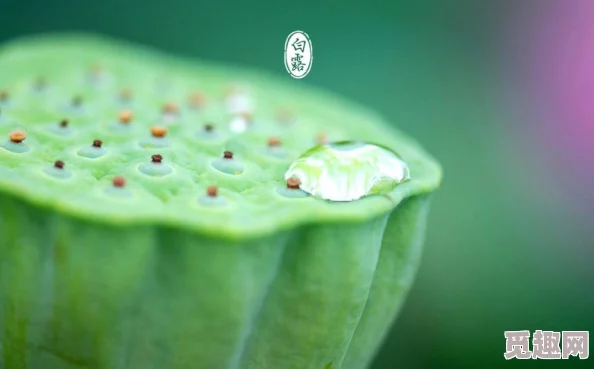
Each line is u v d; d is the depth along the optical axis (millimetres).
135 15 310
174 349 161
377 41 309
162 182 162
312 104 218
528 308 259
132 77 222
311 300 163
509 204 279
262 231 153
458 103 301
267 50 310
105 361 161
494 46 310
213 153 177
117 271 154
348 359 181
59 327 160
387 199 164
